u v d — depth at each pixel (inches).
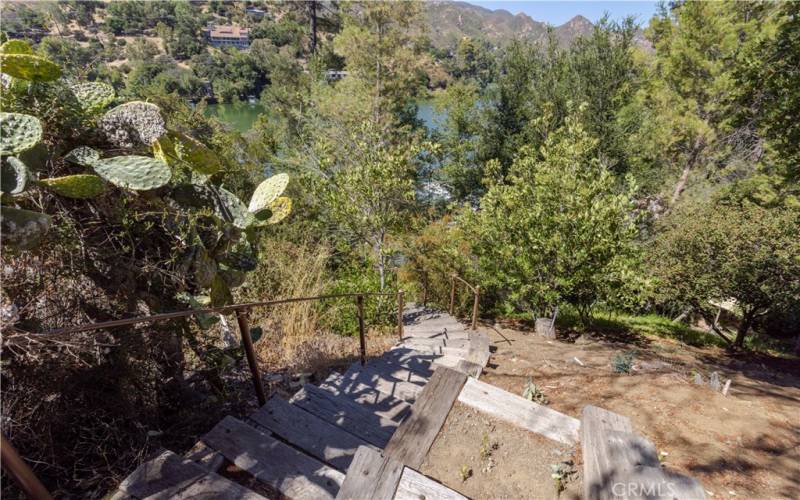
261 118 783.7
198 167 98.6
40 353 73.9
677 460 104.9
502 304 358.6
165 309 102.5
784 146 263.1
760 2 428.5
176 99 316.5
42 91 81.4
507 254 258.4
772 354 367.6
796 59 248.2
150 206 97.0
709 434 117.0
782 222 306.3
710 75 450.9
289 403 110.9
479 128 694.5
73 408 82.7
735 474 100.6
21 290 75.0
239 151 452.1
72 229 82.4
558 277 249.4
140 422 96.4
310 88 829.2
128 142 90.3
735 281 309.7
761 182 431.8
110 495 75.7
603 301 267.1
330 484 84.4
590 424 97.7
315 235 371.2
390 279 345.1
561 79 608.7
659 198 533.6
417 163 657.0
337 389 139.6
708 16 427.2
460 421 112.5
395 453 100.8
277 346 195.5
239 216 106.7
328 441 99.8
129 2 2276.1
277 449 90.1
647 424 121.3
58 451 81.9
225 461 88.9
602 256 236.8
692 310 383.6
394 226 302.0
